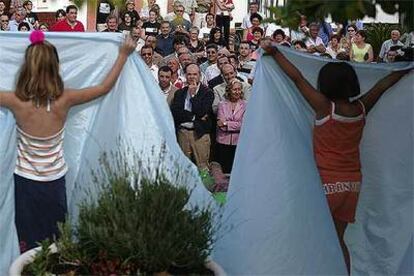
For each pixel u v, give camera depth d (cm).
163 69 789
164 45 1161
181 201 311
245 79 877
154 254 297
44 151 387
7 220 390
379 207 440
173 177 362
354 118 402
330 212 388
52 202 392
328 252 368
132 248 297
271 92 399
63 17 1027
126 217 298
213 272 319
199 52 1148
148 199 304
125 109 405
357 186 406
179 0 1370
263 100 396
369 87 433
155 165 364
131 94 408
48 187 390
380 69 429
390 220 438
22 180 388
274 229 369
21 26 1141
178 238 302
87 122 413
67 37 410
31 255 331
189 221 311
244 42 1049
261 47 404
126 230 298
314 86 422
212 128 786
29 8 1218
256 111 395
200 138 775
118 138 398
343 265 370
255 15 1147
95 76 416
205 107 770
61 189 396
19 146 388
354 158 407
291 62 415
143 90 409
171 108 774
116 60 409
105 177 350
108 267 302
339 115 398
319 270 364
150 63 877
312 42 950
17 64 412
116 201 304
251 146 388
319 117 402
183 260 307
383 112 430
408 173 433
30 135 384
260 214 373
